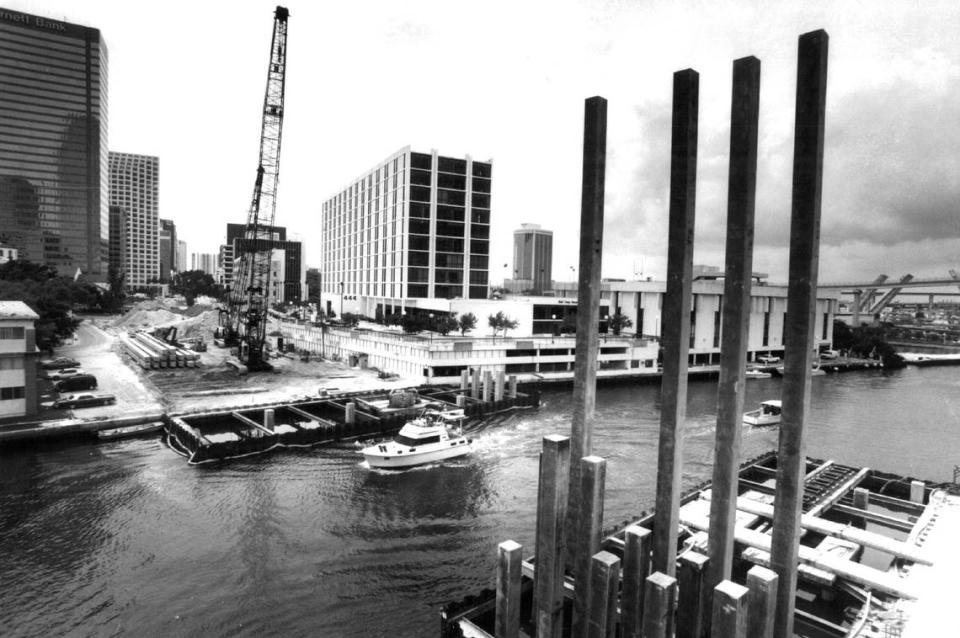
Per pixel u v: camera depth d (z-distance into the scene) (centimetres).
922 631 1944
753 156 1448
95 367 9888
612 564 1581
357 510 4262
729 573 1553
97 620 2836
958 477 5228
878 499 4088
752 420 7406
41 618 2847
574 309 13050
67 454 5459
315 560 3472
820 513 3669
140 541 3675
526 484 4900
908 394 10438
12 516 4028
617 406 8544
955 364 16925
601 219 1697
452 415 6369
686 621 1580
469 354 9950
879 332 17088
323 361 12381
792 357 1462
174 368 10781
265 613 2914
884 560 3353
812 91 1370
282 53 10312
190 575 3266
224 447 5369
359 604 3003
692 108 1532
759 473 4991
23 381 5972
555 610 1722
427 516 4172
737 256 1470
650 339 12581
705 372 12319
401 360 10238
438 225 14888
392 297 15562
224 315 16650
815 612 2617
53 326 11088
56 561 3406
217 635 2738
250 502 4369
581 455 1747
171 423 6225
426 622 2848
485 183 15500
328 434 6062
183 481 4791
